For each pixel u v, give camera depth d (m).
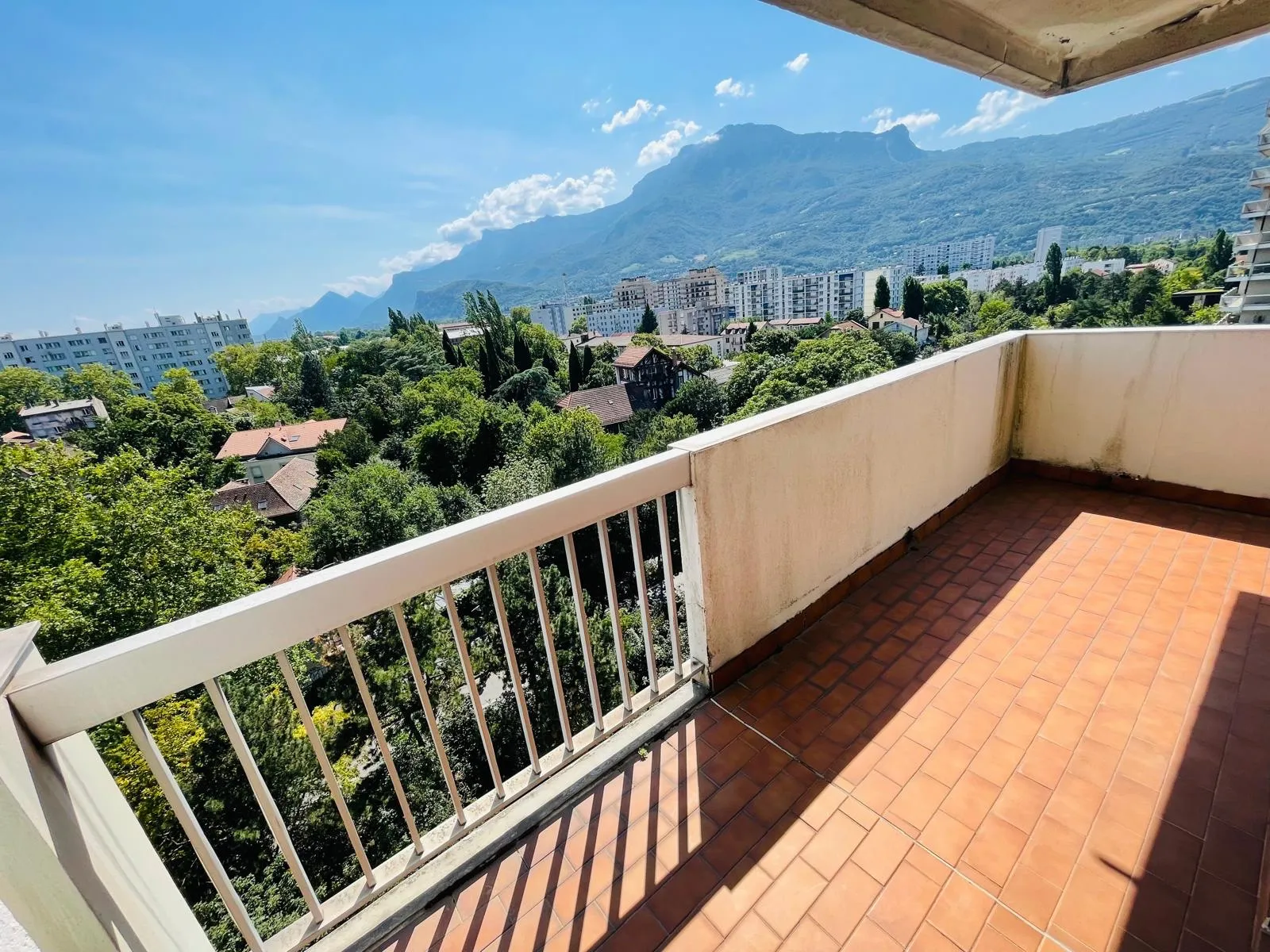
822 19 1.20
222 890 0.98
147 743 0.86
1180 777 1.36
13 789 0.65
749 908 1.17
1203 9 1.43
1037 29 1.53
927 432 2.42
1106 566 2.25
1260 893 1.06
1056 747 1.47
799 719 1.64
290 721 8.67
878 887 1.18
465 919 1.19
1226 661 1.71
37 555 10.62
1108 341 2.75
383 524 21.91
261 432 41.22
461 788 10.09
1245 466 2.48
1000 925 1.09
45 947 0.69
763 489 1.73
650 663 1.65
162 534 12.16
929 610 2.08
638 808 1.40
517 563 11.27
